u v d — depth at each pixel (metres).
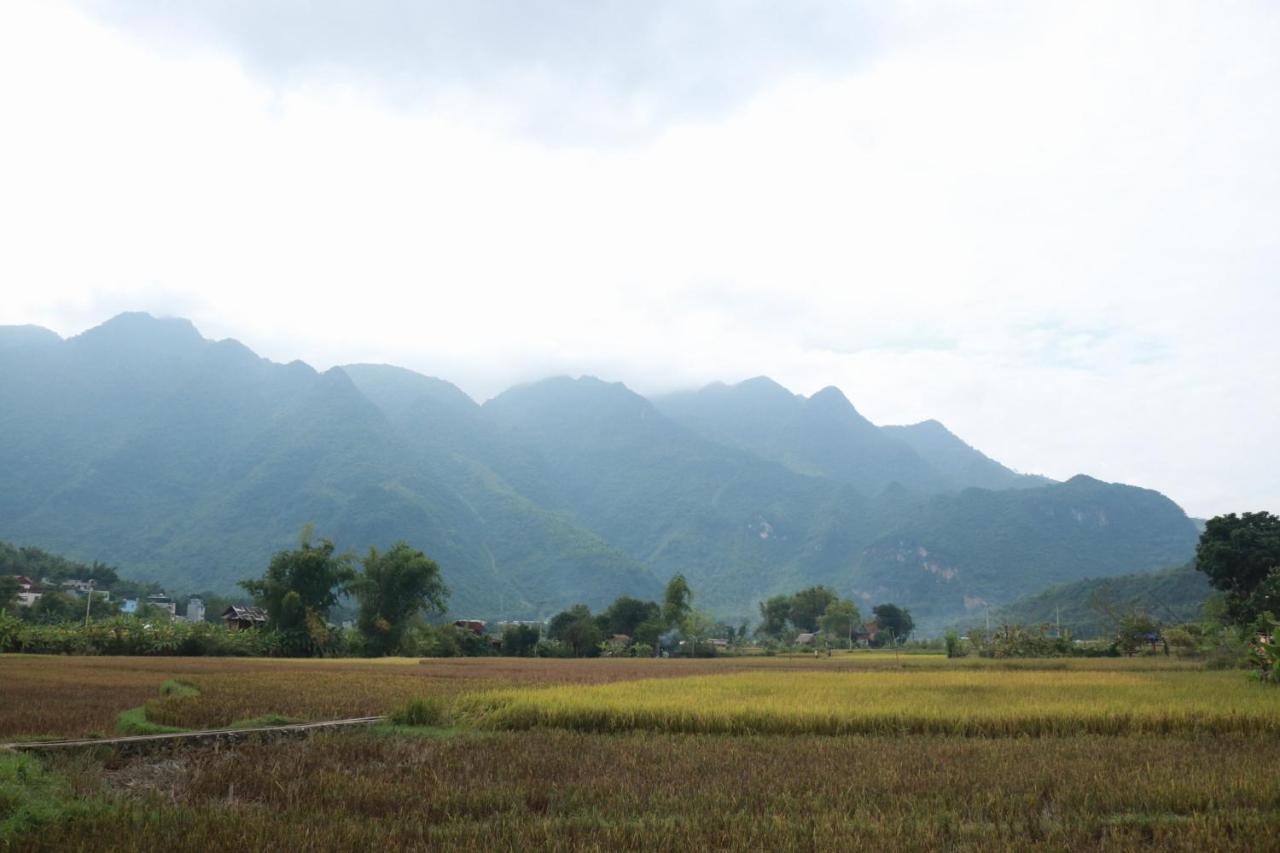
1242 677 29.34
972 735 16.89
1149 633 68.50
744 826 9.06
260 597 75.12
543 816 9.90
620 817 9.77
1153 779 11.42
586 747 14.99
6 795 9.17
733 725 17.48
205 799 10.66
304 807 10.25
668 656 107.06
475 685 30.75
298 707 22.31
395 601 80.31
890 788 11.14
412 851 8.22
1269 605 50.00
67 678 32.75
